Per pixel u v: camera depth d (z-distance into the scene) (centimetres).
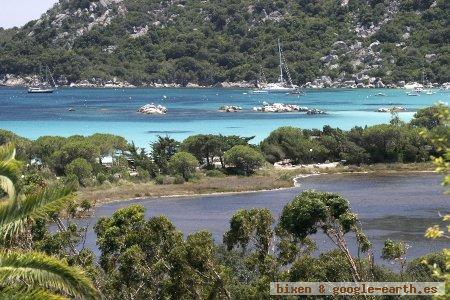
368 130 14325
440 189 10819
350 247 5775
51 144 13600
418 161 14100
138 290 3650
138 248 3694
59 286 1841
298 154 14525
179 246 3541
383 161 14175
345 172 13375
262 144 14862
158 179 12394
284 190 11488
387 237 7112
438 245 6638
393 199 9906
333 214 3422
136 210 4169
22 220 1855
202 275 3441
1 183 1870
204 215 9219
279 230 3712
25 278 1811
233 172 13400
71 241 4284
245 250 4359
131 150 14000
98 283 3697
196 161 12925
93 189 11600
